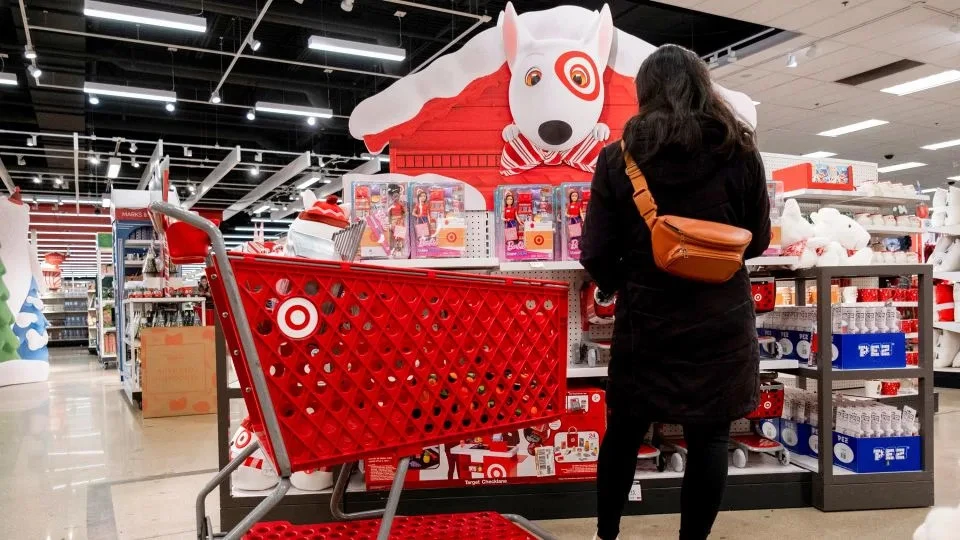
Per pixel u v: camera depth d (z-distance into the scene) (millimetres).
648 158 1812
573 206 2936
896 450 2916
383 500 2658
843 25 7781
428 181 2934
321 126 14352
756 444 3029
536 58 3416
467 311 1746
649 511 2805
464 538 1993
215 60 11625
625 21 9445
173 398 6184
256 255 1412
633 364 1874
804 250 3105
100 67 12242
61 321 19047
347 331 1567
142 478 3801
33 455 4543
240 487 2666
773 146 14203
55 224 18312
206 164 17734
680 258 1682
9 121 13594
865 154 14953
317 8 9500
